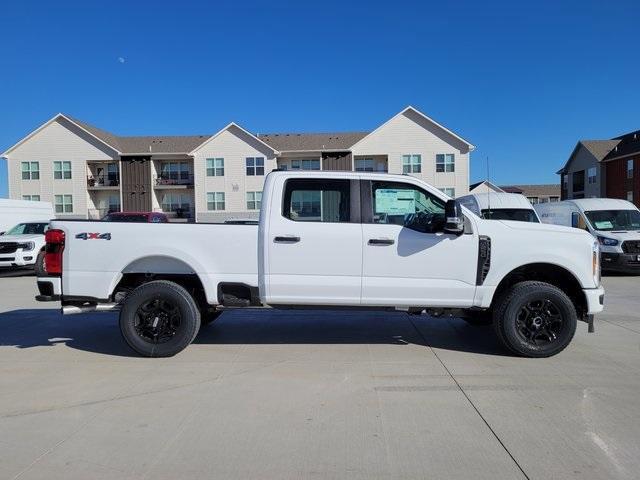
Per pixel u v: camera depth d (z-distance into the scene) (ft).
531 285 20.47
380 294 20.53
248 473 11.69
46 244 21.22
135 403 15.98
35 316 30.60
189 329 20.70
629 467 11.81
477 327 26.63
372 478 11.45
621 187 168.45
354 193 20.74
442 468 11.84
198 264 20.76
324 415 14.93
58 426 14.32
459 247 20.44
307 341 23.68
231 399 16.25
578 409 15.21
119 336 25.09
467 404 15.67
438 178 157.79
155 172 171.73
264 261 20.56
